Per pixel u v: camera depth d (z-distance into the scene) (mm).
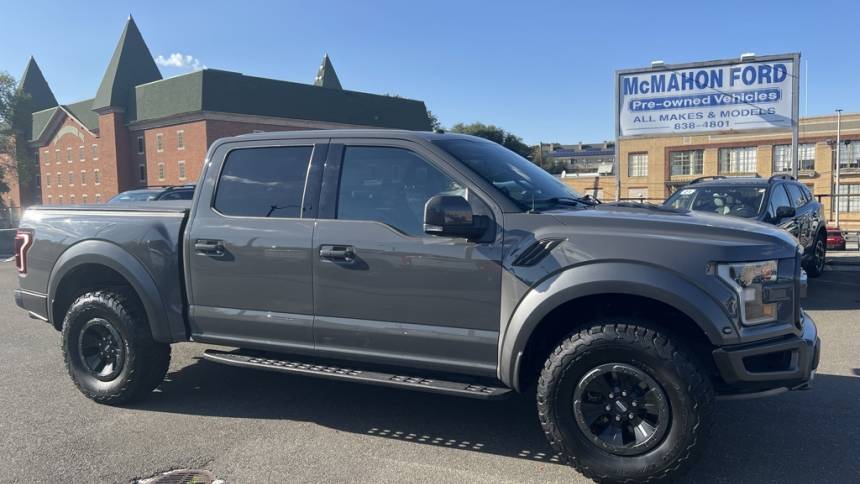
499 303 3637
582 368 3451
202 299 4527
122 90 72062
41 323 8188
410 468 3762
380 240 3914
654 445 3334
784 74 16453
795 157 16484
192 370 5879
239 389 5312
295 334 4215
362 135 4195
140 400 4953
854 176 46188
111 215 4895
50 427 4445
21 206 90062
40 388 5355
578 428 3488
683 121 17562
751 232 3426
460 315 3734
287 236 4191
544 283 3508
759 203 8891
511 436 4262
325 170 4230
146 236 4668
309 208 4215
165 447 4094
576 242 3482
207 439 4227
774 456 3836
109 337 4883
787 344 3355
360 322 4004
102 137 73750
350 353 4062
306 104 70438
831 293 9375
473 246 3688
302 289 4156
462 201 3535
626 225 3496
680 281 3273
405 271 3842
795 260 3502
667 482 3354
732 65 16938
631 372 3352
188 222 4602
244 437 4258
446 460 3879
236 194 4500
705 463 3750
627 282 3318
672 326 3662
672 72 17531
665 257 3316
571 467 3680
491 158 4215
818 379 5328
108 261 4754
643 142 50531
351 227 4031
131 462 3869
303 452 4008
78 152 79812
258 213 4387
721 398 3475
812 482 3502
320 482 3580
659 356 3264
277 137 4461
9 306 9609
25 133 88312
